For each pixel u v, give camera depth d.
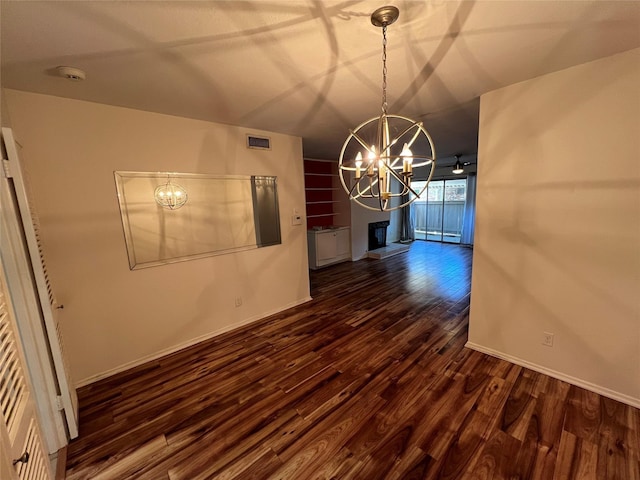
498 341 2.45
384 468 1.49
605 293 1.89
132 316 2.50
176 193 2.68
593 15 1.29
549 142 1.99
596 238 1.88
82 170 2.18
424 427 1.74
